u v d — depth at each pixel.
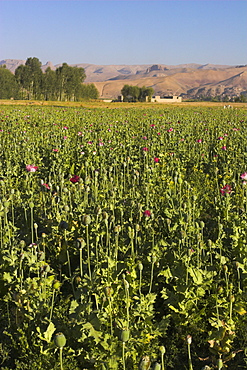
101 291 4.96
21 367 4.29
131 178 10.91
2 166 12.27
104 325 4.62
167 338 4.98
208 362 4.67
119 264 5.65
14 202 8.87
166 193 8.12
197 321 5.05
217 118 33.41
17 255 5.94
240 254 5.88
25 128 22.17
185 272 5.39
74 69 122.44
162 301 5.61
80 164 13.01
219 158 14.60
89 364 4.31
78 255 6.61
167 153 14.27
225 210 7.56
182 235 5.78
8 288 5.59
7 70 110.50
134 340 4.26
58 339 3.56
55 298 5.29
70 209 7.48
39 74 114.62
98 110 49.66
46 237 6.98
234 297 5.10
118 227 5.64
